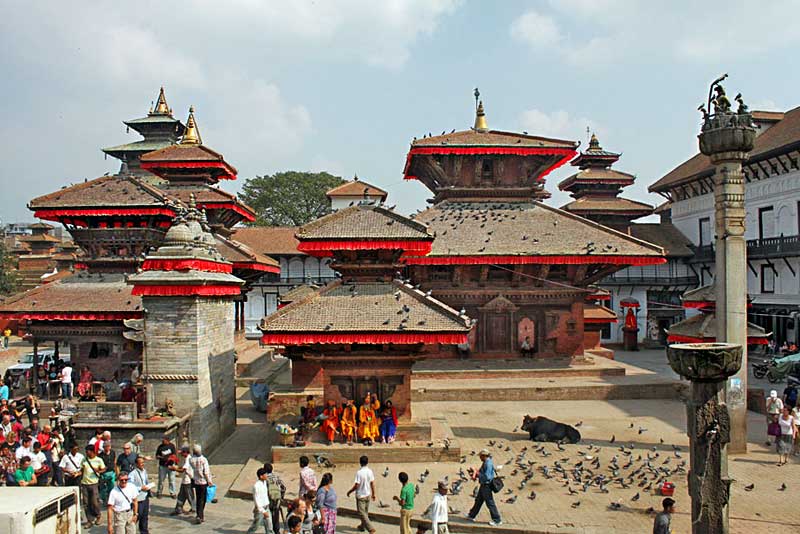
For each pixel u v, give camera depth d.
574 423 28.23
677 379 35.62
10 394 34.44
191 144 48.00
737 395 23.05
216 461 24.34
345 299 23.38
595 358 40.38
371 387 23.53
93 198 33.97
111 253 34.84
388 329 21.72
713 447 13.55
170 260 25.05
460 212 39.53
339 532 16.83
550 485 19.73
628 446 24.25
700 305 25.83
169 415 24.03
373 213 24.56
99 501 18.56
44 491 11.95
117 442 23.17
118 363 33.72
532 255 35.25
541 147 39.25
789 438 21.83
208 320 26.17
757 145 51.91
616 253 35.41
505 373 35.91
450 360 37.97
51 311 31.75
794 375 41.84
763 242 50.75
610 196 60.62
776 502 18.11
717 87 22.88
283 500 17.73
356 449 22.17
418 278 37.47
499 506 17.98
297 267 68.94
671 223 70.06
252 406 34.56
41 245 90.81
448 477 20.56
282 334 21.86
